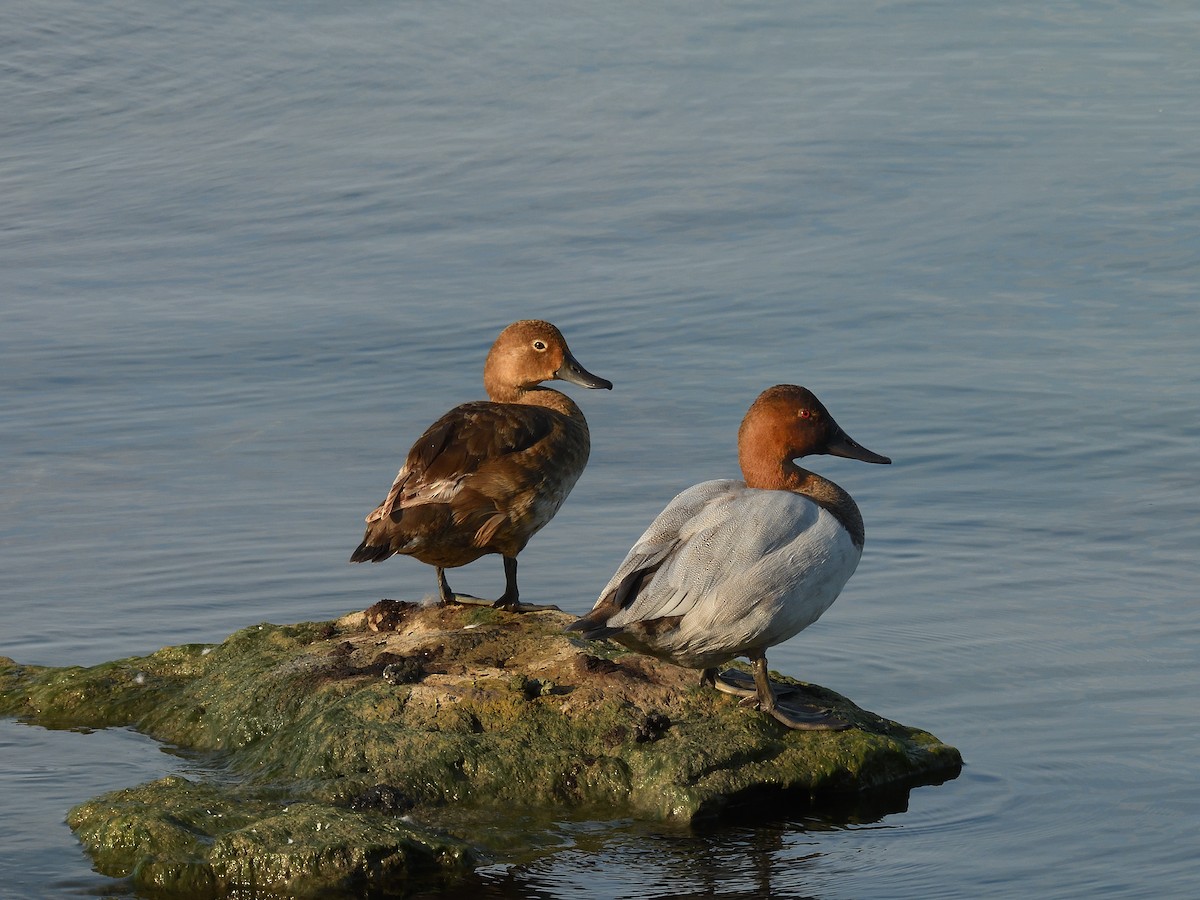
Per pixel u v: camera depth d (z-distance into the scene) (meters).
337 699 9.57
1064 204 22.23
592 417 16.08
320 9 34.59
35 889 8.05
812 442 9.98
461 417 10.74
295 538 13.52
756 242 21.25
